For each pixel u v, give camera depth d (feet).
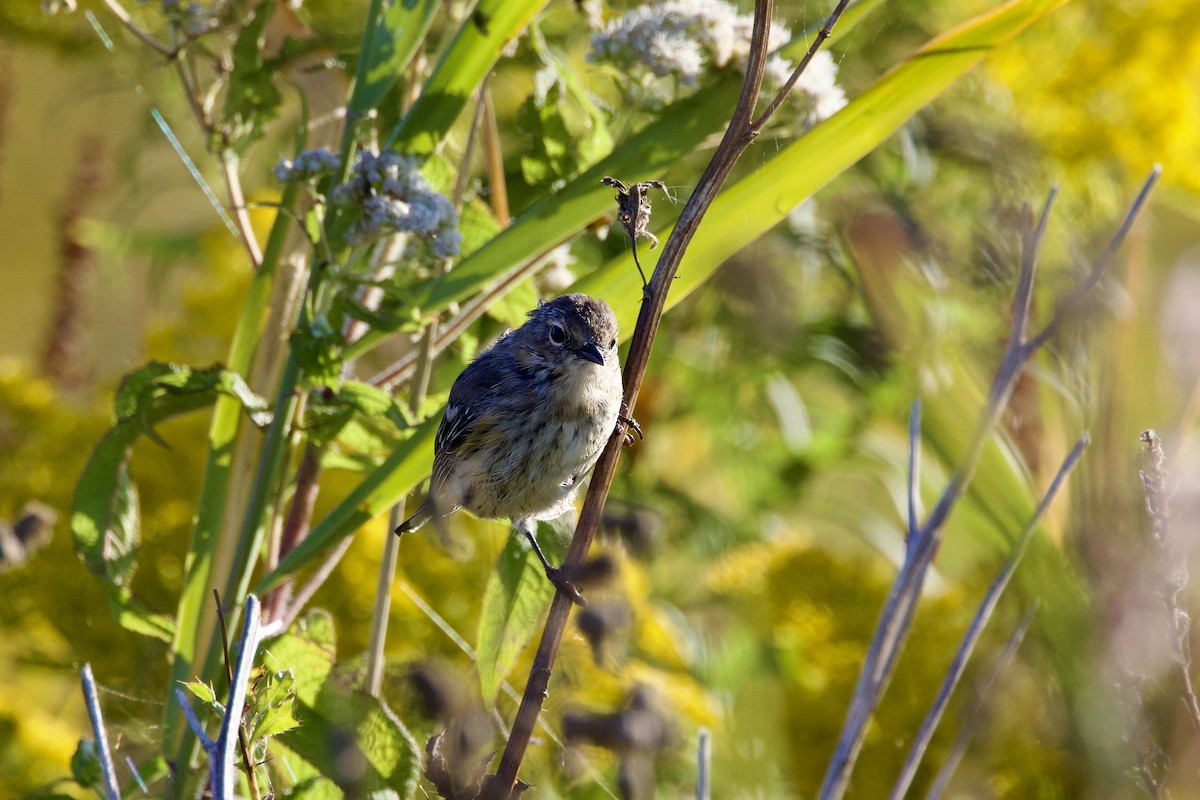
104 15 38.14
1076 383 28.45
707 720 27.99
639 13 24.98
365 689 23.16
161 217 42.39
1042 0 20.86
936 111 35.96
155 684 30.68
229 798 14.44
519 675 28.17
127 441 22.74
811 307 37.06
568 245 29.22
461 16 27.22
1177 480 19.10
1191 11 38.96
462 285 22.58
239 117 25.49
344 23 36.52
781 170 21.61
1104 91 39.73
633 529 28.53
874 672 20.54
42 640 31.81
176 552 32.68
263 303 24.72
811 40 24.66
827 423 40.81
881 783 28.07
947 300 33.17
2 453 34.09
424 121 23.56
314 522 32.83
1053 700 22.89
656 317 16.43
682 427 39.83
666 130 23.89
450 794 15.80
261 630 21.09
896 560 37.01
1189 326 26.81
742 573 33.30
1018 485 29.14
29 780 28.96
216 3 25.32
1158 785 19.74
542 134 26.91
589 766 23.00
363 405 22.38
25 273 47.26
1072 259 34.01
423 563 31.12
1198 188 40.75
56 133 46.39
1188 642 18.88
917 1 37.73
